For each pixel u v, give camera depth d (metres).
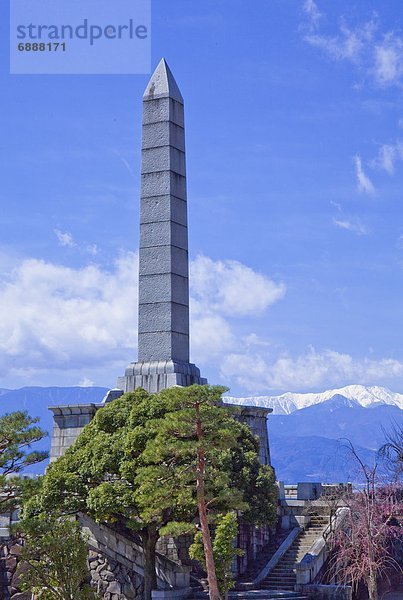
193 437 52.25
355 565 58.50
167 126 70.12
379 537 58.94
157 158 70.06
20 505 56.31
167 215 69.00
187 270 70.12
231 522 52.19
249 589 60.69
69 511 56.84
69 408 66.94
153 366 67.12
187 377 67.19
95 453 55.81
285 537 67.50
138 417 56.81
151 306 68.56
